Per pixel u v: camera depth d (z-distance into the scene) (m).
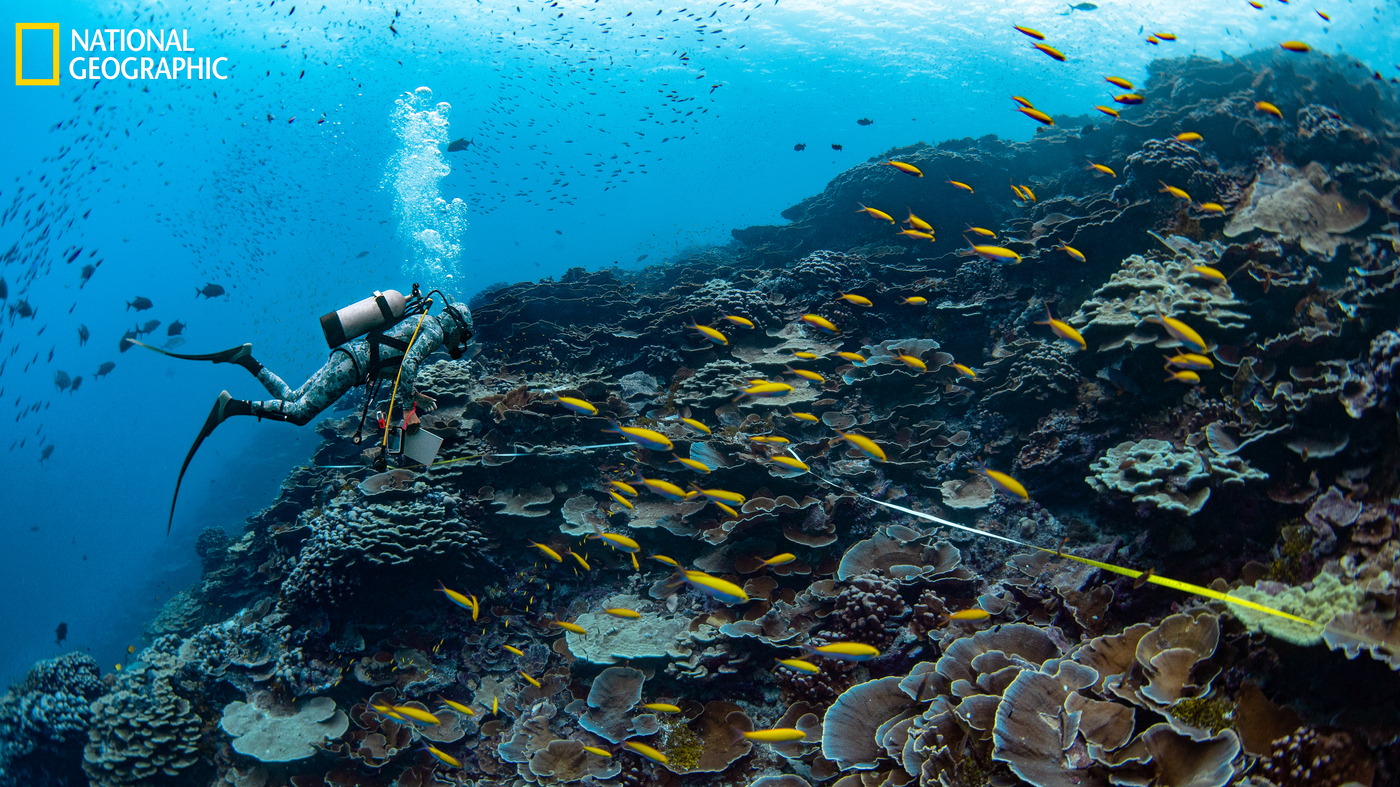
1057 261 9.31
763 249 15.50
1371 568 4.38
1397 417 5.06
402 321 2.77
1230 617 4.29
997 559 6.76
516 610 7.78
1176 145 9.54
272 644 8.04
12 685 9.67
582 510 8.02
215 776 7.54
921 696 4.77
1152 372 7.17
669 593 7.14
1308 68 12.03
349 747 7.01
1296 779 3.50
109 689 9.06
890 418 8.48
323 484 10.66
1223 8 23.42
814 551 7.07
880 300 10.19
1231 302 7.23
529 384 9.34
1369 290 6.32
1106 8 25.44
